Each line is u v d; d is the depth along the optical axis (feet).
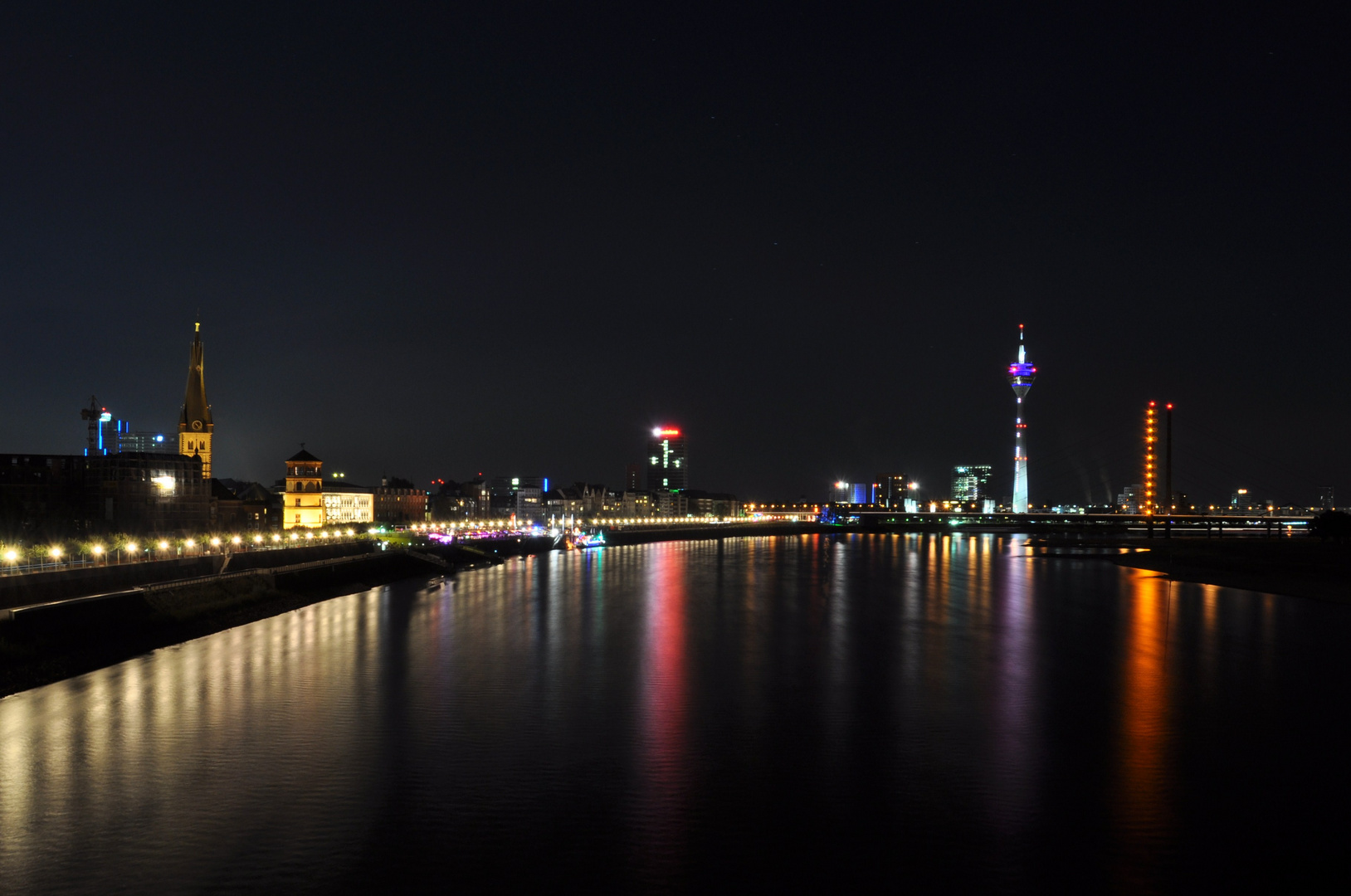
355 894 87.61
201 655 215.10
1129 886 90.43
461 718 154.61
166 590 260.21
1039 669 203.72
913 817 107.96
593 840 100.83
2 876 91.40
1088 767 127.24
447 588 413.39
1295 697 173.88
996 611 324.80
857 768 126.41
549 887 89.30
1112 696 174.29
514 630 266.98
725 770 125.49
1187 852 98.12
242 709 160.15
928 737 143.33
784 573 520.83
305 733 143.74
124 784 118.21
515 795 114.93
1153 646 238.68
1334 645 241.35
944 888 89.76
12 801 111.96
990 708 163.63
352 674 192.24
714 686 182.70
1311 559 594.24
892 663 211.00
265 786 117.60
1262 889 89.76
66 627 206.90
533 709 161.68
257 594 308.40
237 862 94.53
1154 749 136.46
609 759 130.31
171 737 140.87
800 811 109.91
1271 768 127.03
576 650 229.04
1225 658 219.61
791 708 163.32
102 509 525.34
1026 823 106.22
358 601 352.49
